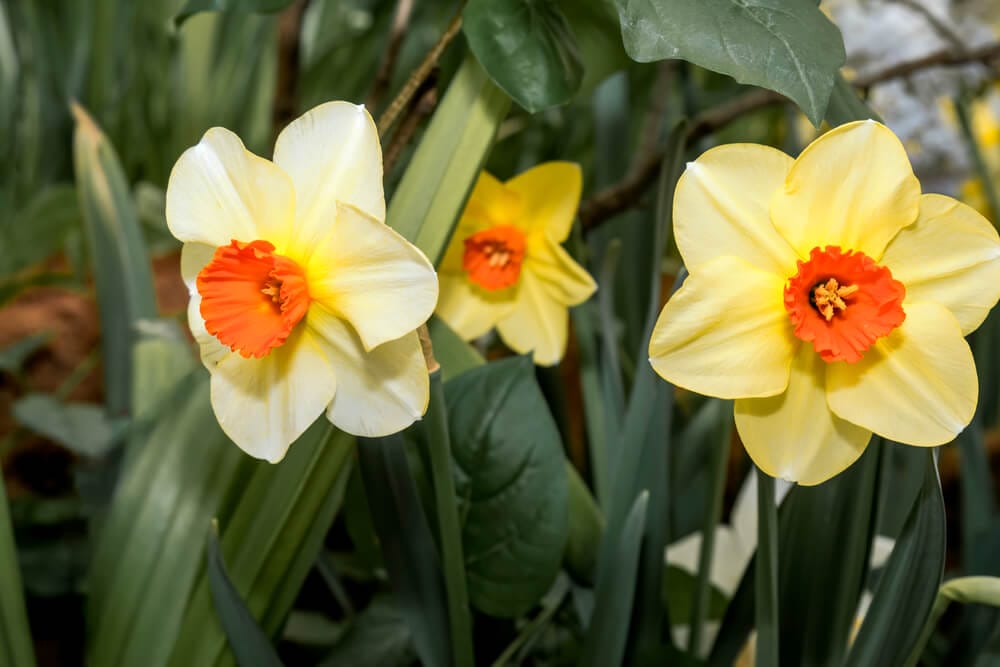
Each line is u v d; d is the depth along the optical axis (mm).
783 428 449
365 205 445
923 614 475
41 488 892
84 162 684
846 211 442
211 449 540
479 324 559
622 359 706
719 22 441
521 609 520
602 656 516
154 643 515
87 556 747
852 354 430
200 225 450
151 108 1276
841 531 500
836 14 997
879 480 510
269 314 446
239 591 512
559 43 493
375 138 447
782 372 442
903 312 432
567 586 582
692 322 438
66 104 1227
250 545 512
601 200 652
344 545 771
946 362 438
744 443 449
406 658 569
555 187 550
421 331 467
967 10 1021
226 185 449
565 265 547
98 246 675
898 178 439
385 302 434
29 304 970
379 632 575
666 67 762
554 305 557
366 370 447
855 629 576
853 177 440
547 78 485
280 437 452
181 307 963
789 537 511
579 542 551
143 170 1296
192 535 526
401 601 519
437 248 499
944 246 443
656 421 538
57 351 938
